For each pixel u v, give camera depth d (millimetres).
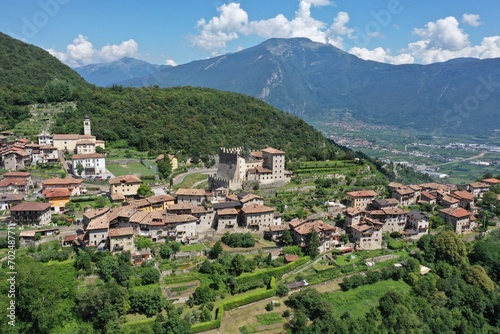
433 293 160125
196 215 177250
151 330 119188
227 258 154625
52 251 141000
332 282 160125
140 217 162875
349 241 187625
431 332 144375
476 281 168500
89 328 119375
